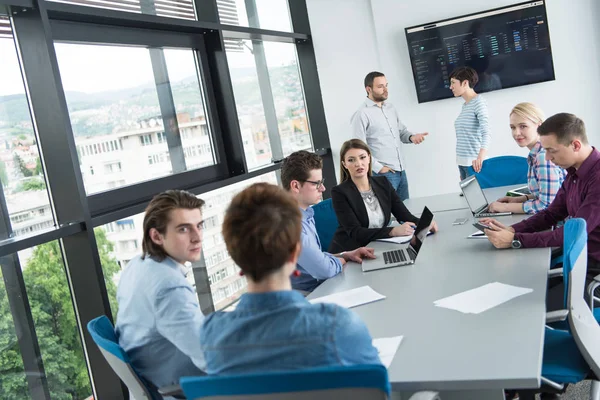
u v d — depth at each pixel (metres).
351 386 1.12
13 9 2.67
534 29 5.50
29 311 2.72
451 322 1.88
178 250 1.97
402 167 5.66
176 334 1.82
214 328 1.33
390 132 5.56
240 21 5.15
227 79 4.37
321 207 3.75
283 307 1.27
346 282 2.60
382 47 6.00
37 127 2.82
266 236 1.25
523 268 2.34
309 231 2.83
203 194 4.19
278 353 1.23
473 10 5.67
